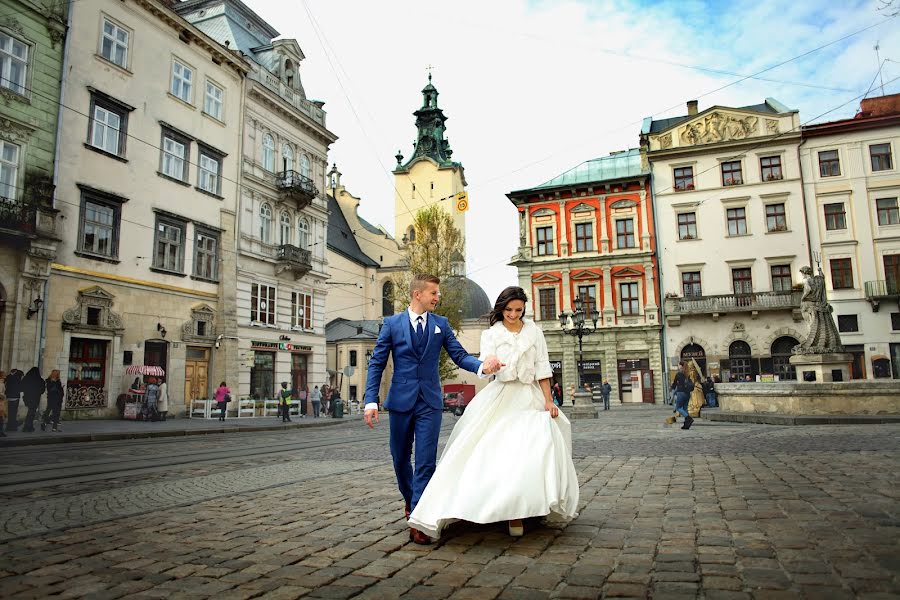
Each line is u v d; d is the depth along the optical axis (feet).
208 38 86.58
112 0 73.20
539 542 11.86
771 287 119.65
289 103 103.76
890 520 12.45
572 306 129.80
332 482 21.40
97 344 70.13
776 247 120.06
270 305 98.84
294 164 107.04
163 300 78.28
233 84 93.30
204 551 11.97
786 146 121.39
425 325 13.41
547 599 8.74
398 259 191.52
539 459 11.75
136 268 74.74
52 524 14.88
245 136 95.09
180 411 79.82
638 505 15.23
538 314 132.16
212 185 88.43
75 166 67.77
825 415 43.70
